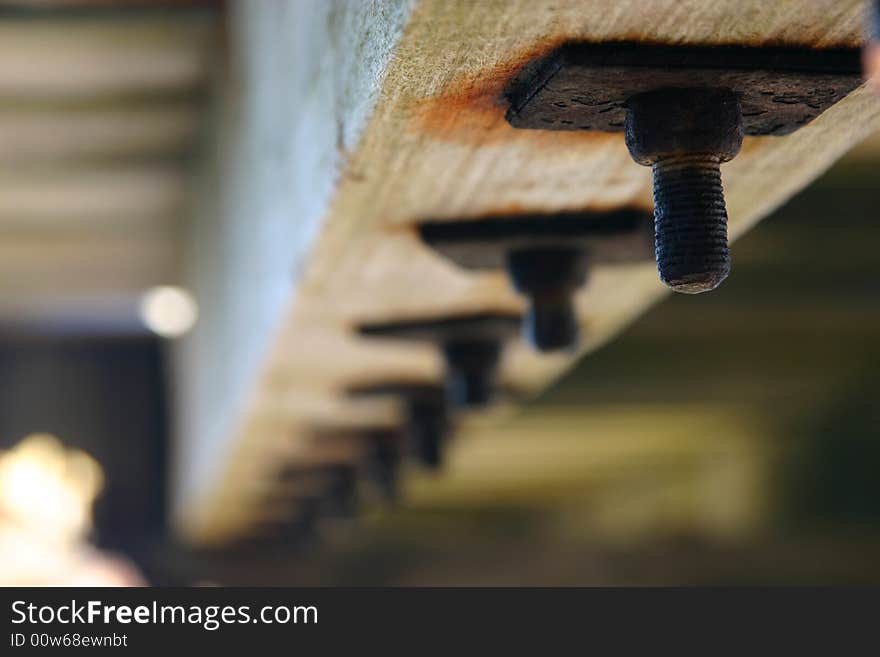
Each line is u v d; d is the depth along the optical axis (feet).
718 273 6.30
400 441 18.38
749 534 36.63
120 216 26.61
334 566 36.55
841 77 6.24
